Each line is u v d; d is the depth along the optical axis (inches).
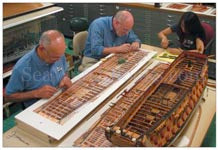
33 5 120.8
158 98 62.3
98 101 68.2
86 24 155.8
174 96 62.6
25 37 119.3
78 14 183.6
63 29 195.3
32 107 66.0
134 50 95.1
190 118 64.0
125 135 50.8
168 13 145.9
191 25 109.7
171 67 74.6
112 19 102.3
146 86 74.9
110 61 88.0
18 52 118.0
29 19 110.3
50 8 123.6
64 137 59.4
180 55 78.0
